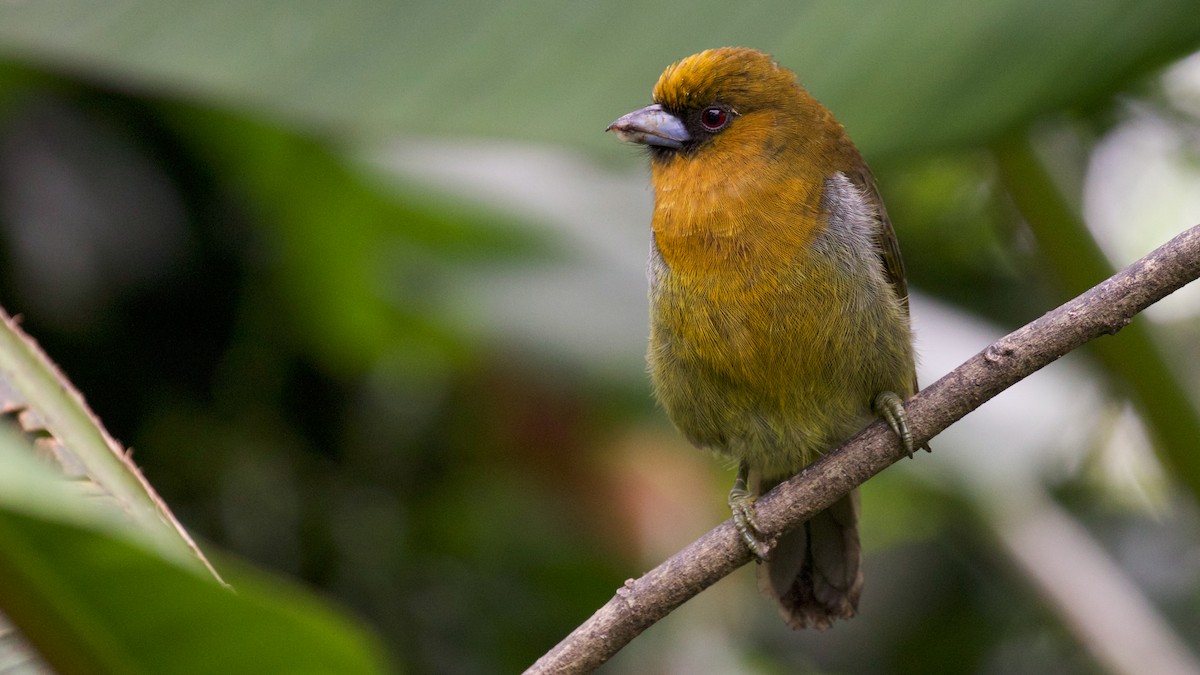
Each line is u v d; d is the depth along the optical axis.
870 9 5.99
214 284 10.58
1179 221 11.88
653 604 5.49
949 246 12.80
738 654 11.94
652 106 7.84
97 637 3.47
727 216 7.45
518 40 6.03
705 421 7.98
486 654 11.23
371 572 11.02
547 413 11.07
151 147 10.23
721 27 6.06
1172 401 8.38
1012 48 5.73
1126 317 5.42
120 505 3.72
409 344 11.34
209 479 10.59
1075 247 8.47
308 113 5.86
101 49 5.91
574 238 10.57
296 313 10.96
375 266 10.75
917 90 5.81
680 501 11.38
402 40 6.02
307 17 6.01
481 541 11.44
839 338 7.41
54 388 3.83
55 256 9.84
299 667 3.62
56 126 9.96
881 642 12.96
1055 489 12.62
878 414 7.70
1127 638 9.35
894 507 13.03
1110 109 11.12
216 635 3.51
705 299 7.48
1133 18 5.61
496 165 11.02
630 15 6.08
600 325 9.88
